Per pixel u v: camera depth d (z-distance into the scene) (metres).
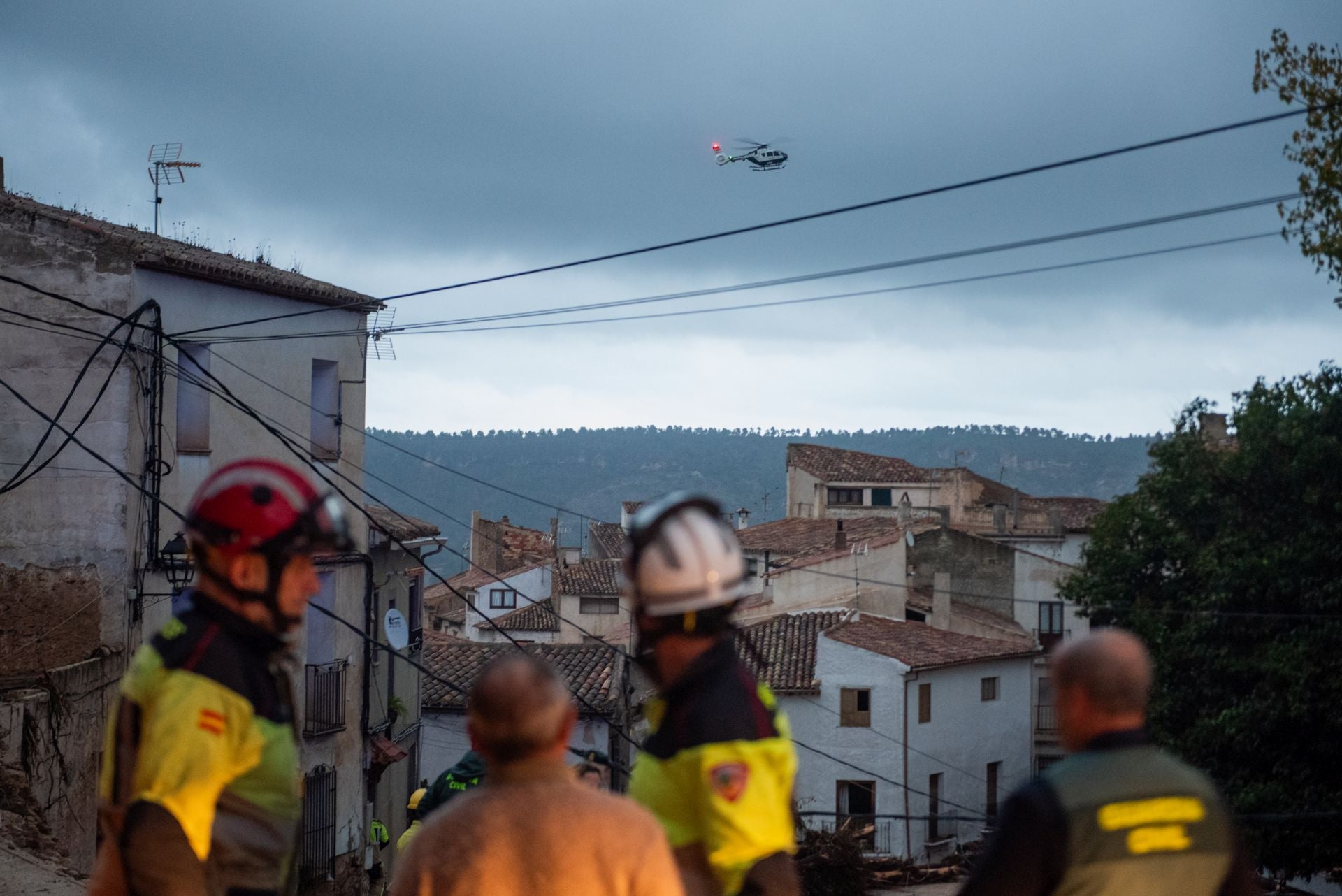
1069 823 3.45
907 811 40.34
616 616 60.34
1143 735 3.62
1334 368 26.16
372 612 26.91
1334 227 21.39
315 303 24.11
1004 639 47.59
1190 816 3.51
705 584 3.54
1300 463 25.73
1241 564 26.05
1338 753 25.09
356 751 25.39
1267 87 21.70
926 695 41.84
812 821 40.75
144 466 20.11
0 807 14.05
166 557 19.98
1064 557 60.09
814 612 45.50
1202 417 29.22
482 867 3.17
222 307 21.78
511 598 68.94
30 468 19.69
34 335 19.78
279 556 3.52
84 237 19.83
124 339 19.80
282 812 3.57
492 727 3.28
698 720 3.45
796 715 41.28
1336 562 25.41
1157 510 29.20
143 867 3.27
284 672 3.71
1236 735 25.53
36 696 15.99
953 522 65.56
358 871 25.36
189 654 3.45
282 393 23.22
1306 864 25.55
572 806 3.23
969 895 3.54
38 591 19.48
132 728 3.48
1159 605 28.89
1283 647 25.17
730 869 3.32
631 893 3.19
